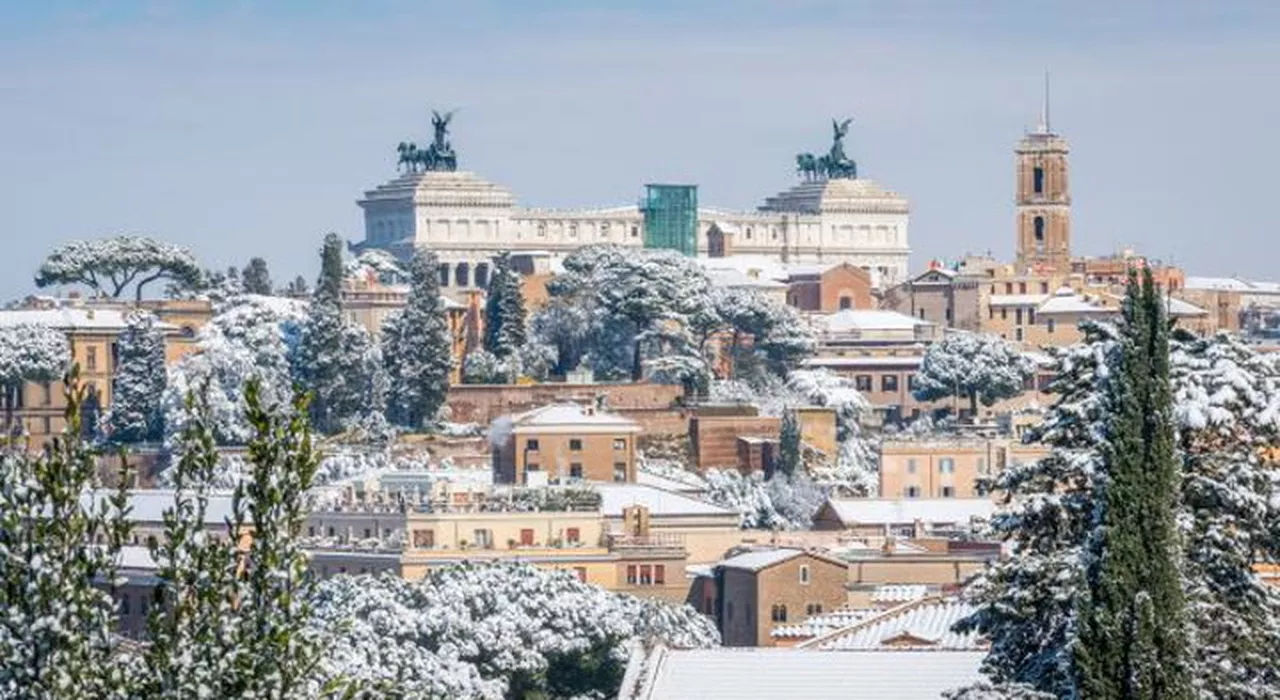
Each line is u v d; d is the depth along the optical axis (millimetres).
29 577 153625
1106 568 190750
